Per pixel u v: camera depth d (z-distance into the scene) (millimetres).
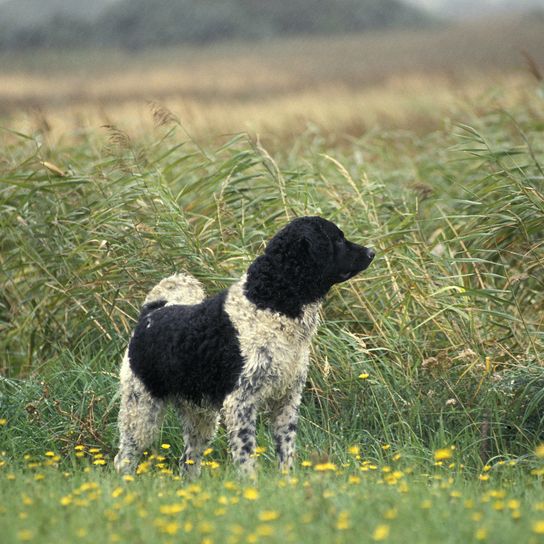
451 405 10797
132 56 107438
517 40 89312
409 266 12117
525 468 9805
